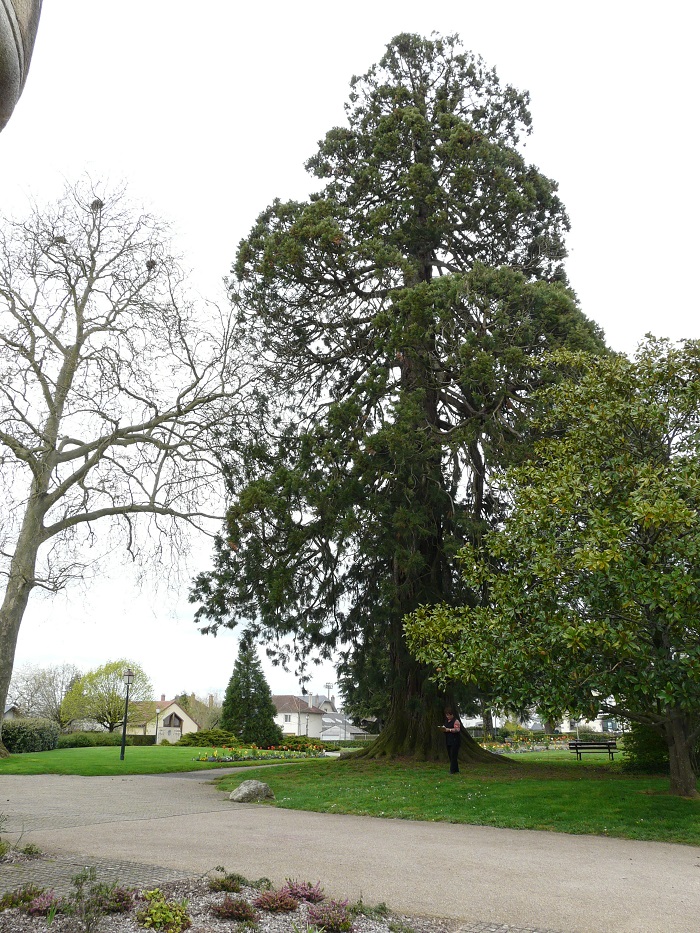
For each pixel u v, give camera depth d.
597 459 12.68
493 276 18.78
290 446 20.58
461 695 17.45
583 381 13.67
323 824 10.44
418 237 21.45
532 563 11.35
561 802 11.84
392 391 19.59
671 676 10.17
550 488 11.95
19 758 23.48
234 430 18.02
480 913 5.68
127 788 15.16
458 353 18.20
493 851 8.32
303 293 21.45
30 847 7.07
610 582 10.50
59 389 15.45
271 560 18.16
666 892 6.39
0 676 14.13
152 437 17.69
